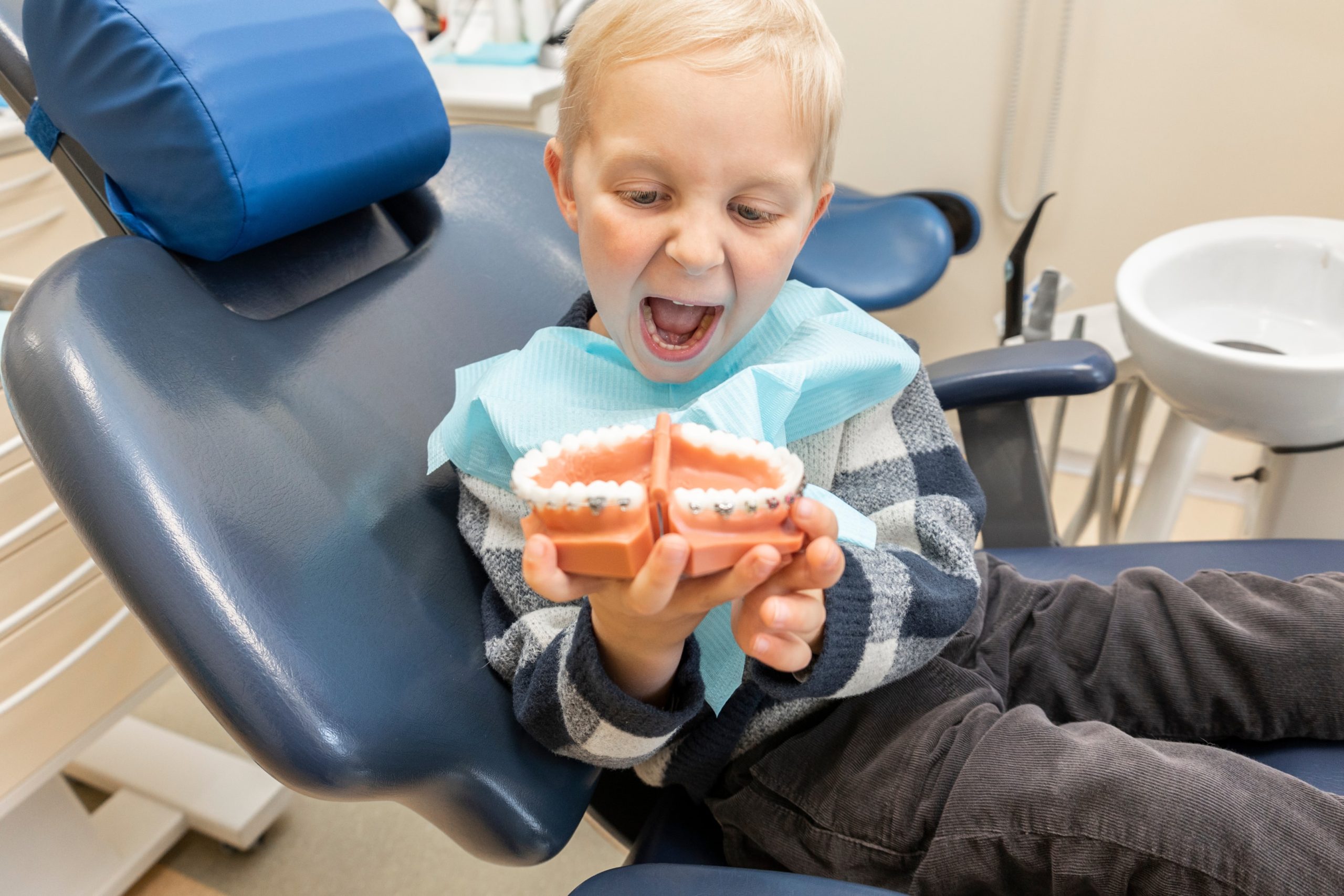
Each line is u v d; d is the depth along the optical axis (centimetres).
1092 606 69
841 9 155
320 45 63
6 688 78
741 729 62
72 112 57
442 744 51
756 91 49
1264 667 62
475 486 62
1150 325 95
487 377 64
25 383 49
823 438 66
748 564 36
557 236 81
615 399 64
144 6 55
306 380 61
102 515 46
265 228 61
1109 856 49
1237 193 143
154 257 59
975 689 63
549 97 144
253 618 46
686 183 50
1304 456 103
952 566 61
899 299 127
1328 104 133
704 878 46
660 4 50
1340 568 80
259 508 51
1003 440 85
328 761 45
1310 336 109
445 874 112
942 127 157
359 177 67
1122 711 66
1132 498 170
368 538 56
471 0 168
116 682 87
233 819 113
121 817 116
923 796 57
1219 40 135
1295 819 48
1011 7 143
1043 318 125
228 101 56
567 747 54
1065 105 147
